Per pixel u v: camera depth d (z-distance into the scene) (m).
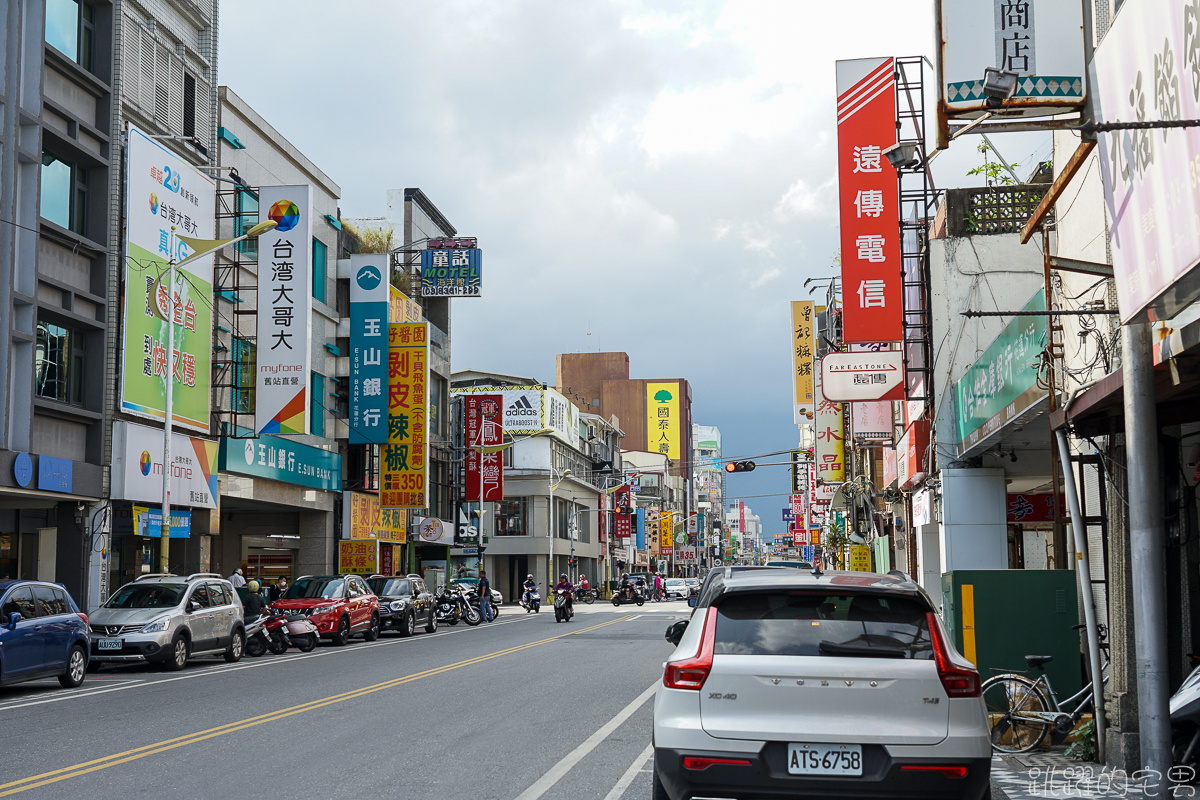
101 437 24.66
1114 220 7.84
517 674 17.72
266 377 29.80
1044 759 9.61
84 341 24.86
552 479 74.12
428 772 8.85
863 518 36.78
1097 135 8.10
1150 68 6.90
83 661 16.61
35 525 24.34
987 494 18.97
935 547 22.64
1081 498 14.40
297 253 30.08
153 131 27.81
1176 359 7.93
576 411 85.00
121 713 12.73
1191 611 10.02
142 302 25.94
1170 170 6.55
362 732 11.09
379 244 46.41
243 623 22.14
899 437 26.86
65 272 24.05
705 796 5.97
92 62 25.75
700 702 6.04
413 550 49.56
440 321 53.34
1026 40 9.59
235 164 32.75
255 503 34.06
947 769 5.82
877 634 6.14
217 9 31.55
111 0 26.00
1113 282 10.70
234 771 8.84
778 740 5.92
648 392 130.25
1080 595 10.87
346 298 41.28
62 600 16.48
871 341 20.45
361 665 19.89
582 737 10.83
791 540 109.12
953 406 19.25
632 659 20.89
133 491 25.20
